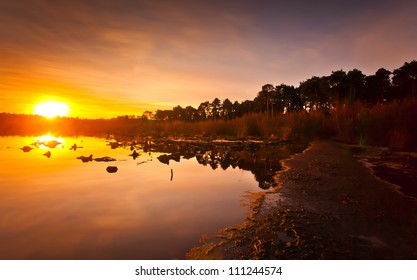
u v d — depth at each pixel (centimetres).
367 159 1178
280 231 461
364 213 537
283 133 2381
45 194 721
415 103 1738
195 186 802
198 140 2364
